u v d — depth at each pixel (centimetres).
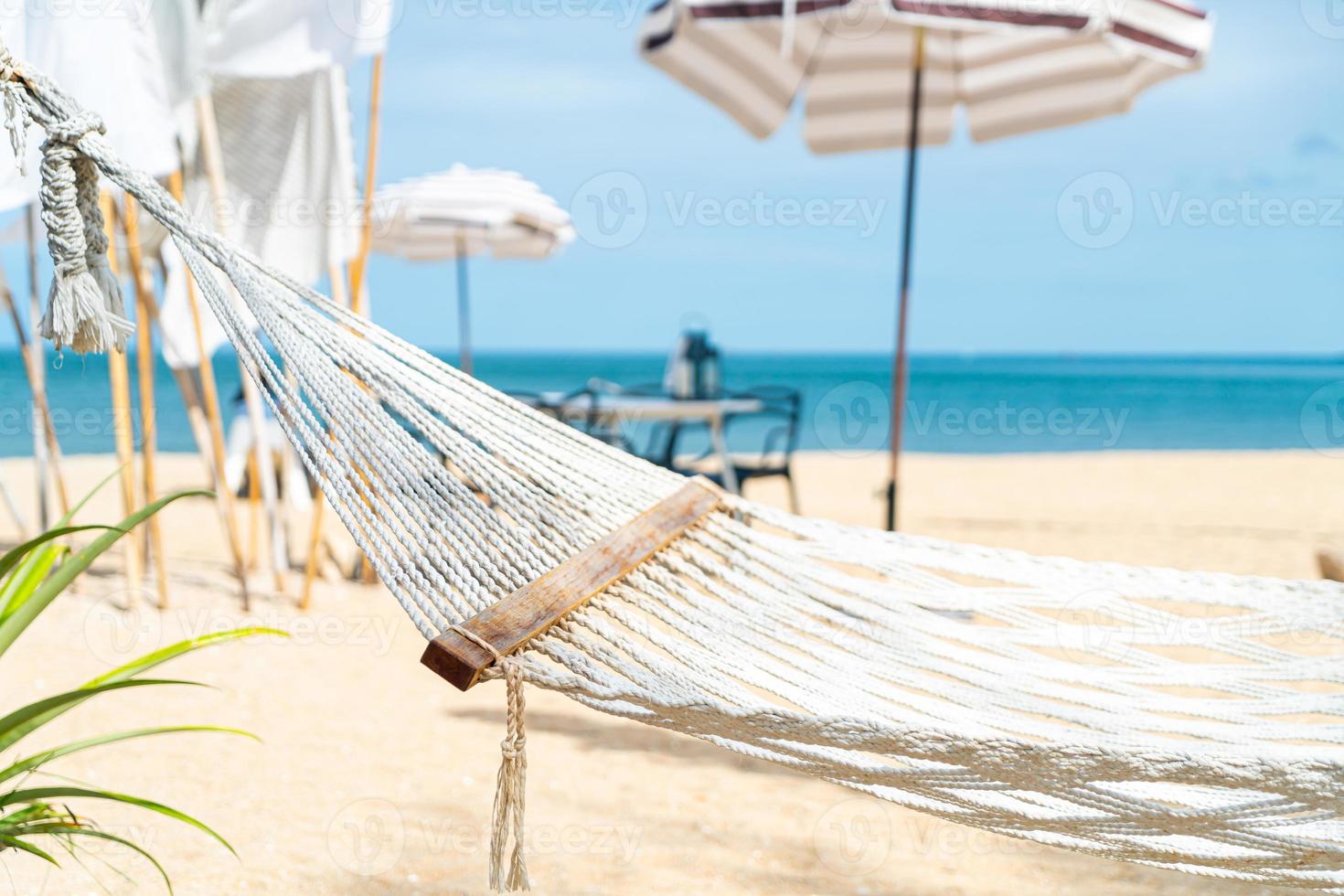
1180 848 162
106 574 516
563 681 152
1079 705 180
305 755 303
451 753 309
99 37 354
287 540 586
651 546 197
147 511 178
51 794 172
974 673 185
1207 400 3881
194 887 220
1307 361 7288
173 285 450
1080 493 959
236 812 261
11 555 169
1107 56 584
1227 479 1095
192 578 512
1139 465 1286
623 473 220
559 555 183
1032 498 912
